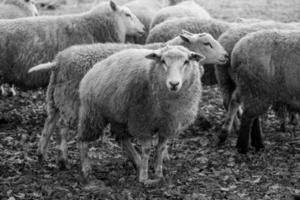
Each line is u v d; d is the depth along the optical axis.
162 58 8.23
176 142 11.38
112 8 13.24
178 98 8.41
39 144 10.17
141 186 8.73
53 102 10.07
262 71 10.26
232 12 22.05
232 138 11.76
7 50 12.16
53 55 12.40
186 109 8.59
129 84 8.59
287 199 8.30
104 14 13.09
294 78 10.00
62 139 9.80
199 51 10.67
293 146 11.12
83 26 12.84
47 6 22.48
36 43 12.29
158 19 14.99
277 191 8.62
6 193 8.28
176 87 8.02
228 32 11.72
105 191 8.46
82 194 8.36
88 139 9.24
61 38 12.53
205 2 23.39
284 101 10.37
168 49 8.40
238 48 10.55
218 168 9.79
